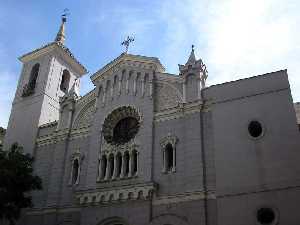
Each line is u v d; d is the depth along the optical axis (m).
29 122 46.06
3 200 30.80
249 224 27.03
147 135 35.72
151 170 33.66
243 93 32.38
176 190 31.70
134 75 40.34
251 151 29.44
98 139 38.59
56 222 36.47
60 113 44.03
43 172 40.84
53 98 48.78
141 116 37.16
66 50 52.94
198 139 32.75
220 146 30.91
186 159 32.50
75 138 41.06
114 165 36.09
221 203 28.61
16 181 31.83
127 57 41.56
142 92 38.72
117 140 37.50
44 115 46.44
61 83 51.97
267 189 27.48
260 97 31.34
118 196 33.50
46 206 37.91
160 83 38.72
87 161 38.47
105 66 42.75
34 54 52.69
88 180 36.62
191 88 36.06
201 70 36.75
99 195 34.47
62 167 39.56
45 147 42.81
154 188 32.19
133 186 33.00
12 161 32.50
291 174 27.14
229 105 32.41
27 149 43.59
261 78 32.19
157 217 31.23
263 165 28.47
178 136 34.16
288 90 30.45
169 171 32.97
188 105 34.84
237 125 31.09
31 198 35.56
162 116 36.09
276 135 29.08
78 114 42.69
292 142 28.16
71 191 37.53
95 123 40.00
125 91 40.00
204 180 30.80
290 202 26.34
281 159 28.00
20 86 51.41
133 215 32.28
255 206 27.36
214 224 28.84
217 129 31.81
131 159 35.41
